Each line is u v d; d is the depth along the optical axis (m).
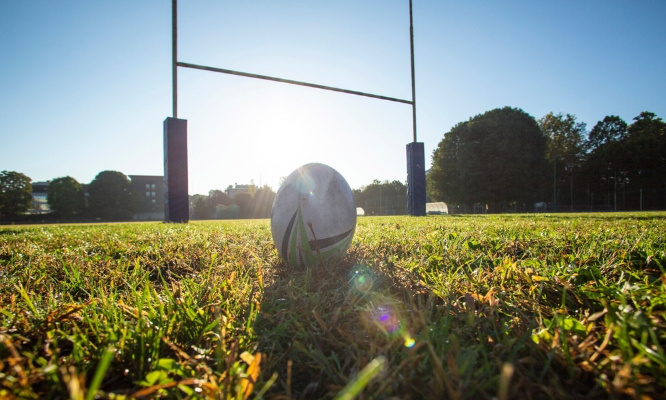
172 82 7.46
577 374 0.96
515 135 32.12
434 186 38.03
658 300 1.25
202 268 2.53
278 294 1.75
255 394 0.92
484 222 6.99
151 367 1.04
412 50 11.38
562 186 38.91
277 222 2.53
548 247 2.92
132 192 59.28
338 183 2.65
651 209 31.56
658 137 37.16
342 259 2.60
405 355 1.03
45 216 52.00
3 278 2.12
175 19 7.37
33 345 1.21
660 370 0.88
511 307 1.45
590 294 1.47
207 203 53.94
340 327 1.32
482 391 0.87
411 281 1.89
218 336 1.12
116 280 2.08
